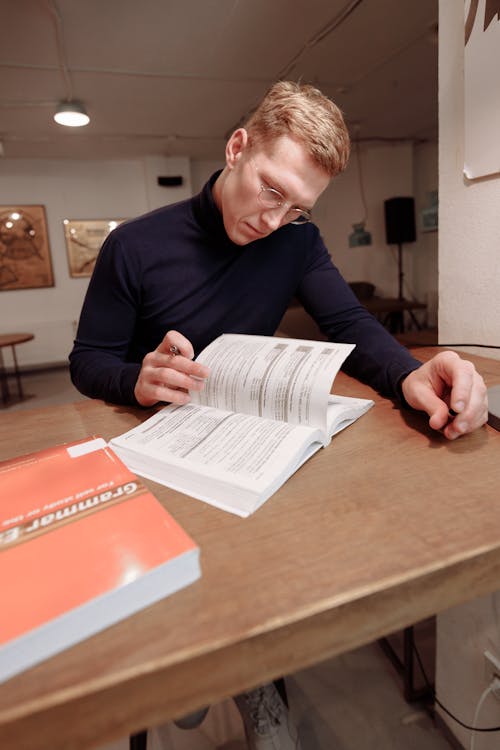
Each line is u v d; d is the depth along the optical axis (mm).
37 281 5262
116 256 920
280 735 599
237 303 998
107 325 938
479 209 876
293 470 466
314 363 597
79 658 254
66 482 411
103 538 320
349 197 5684
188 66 3037
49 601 264
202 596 298
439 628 964
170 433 562
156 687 253
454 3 862
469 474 447
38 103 3477
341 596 292
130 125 4129
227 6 2396
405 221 5316
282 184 707
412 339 1336
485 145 826
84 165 5242
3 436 627
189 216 937
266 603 289
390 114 4348
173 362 625
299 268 1037
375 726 1018
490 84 795
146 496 375
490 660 835
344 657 1191
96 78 3111
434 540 345
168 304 966
